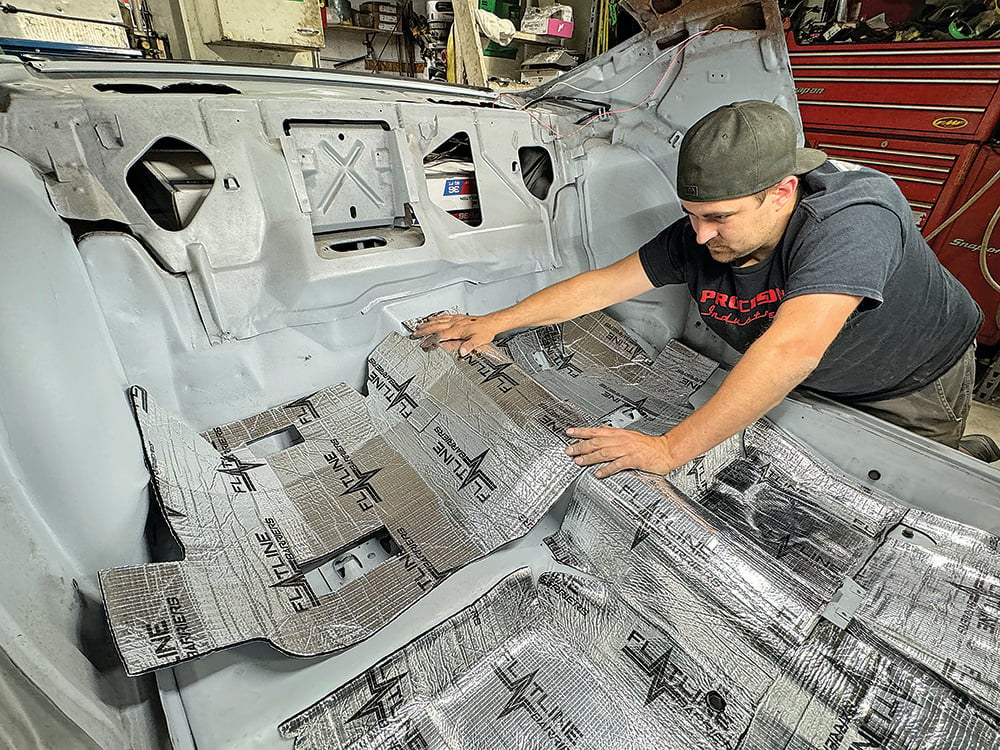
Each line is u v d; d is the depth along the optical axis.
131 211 0.87
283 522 0.89
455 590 0.86
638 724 0.77
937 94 2.40
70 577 0.69
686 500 1.01
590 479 0.91
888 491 1.17
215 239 0.96
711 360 1.59
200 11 2.19
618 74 1.57
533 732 0.76
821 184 0.91
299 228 1.06
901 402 1.29
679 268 1.20
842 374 1.22
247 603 0.75
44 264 0.70
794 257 0.90
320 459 1.02
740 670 0.77
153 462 0.83
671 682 0.80
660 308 1.67
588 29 3.92
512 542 0.96
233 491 0.90
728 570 0.81
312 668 0.75
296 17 2.34
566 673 0.82
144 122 0.88
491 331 1.17
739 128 0.77
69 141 0.79
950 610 0.91
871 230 0.83
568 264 1.66
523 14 3.80
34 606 0.59
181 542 0.78
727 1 1.29
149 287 0.89
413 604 0.83
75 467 0.71
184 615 0.69
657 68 1.49
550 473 0.93
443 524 0.93
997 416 2.39
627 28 3.57
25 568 0.61
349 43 3.85
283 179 1.04
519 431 0.99
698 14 1.35
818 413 1.27
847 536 1.09
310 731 0.70
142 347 0.90
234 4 2.16
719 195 0.79
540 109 1.62
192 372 0.98
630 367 1.62
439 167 1.37
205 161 1.04
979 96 2.30
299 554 0.85
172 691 0.70
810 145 2.91
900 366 1.18
